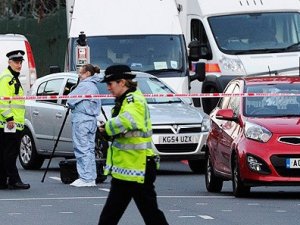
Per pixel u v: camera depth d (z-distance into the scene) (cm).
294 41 6225
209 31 6203
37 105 5225
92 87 4341
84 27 5931
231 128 4025
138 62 5841
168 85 5422
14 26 9094
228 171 3997
